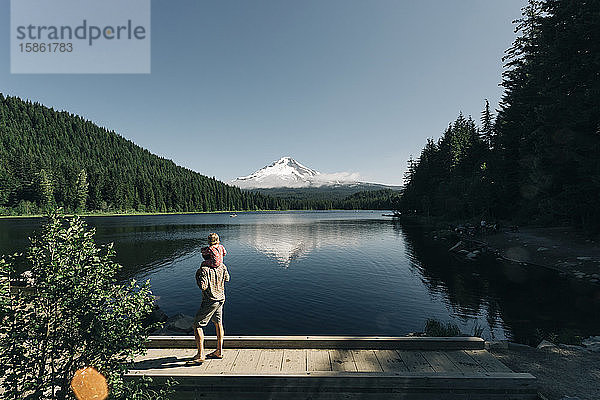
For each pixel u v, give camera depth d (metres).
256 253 33.28
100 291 4.14
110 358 4.10
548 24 22.45
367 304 15.61
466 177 61.03
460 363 5.75
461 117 85.56
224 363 5.69
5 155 117.31
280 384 5.10
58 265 3.87
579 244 23.61
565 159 20.33
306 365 5.64
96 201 115.62
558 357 6.99
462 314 13.71
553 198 22.06
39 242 3.94
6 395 3.54
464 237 37.81
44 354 3.77
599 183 18.36
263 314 14.27
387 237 47.88
